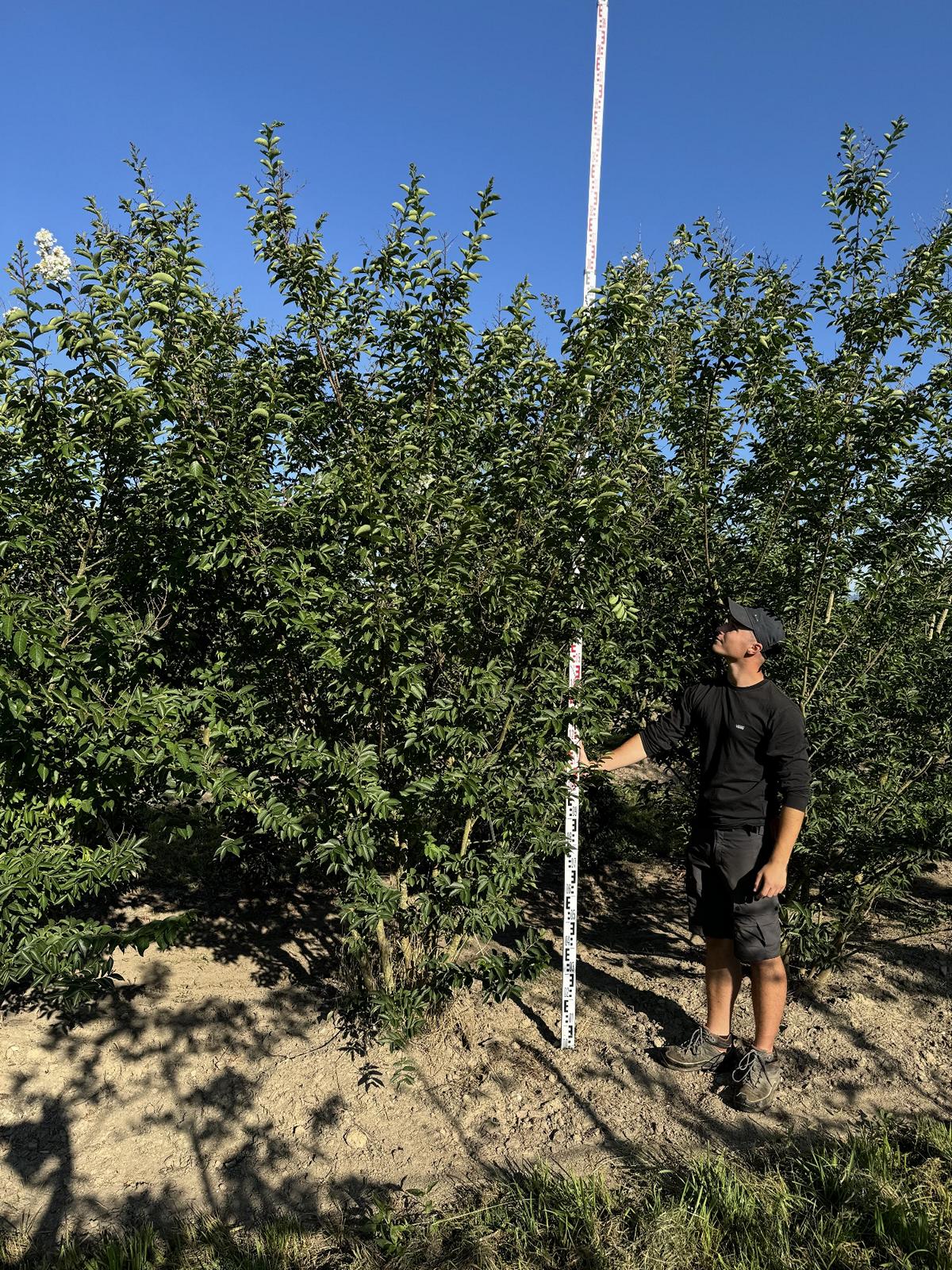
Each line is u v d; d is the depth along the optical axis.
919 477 3.65
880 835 3.71
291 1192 2.71
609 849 5.76
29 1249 2.44
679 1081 3.29
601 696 3.24
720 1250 2.33
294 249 2.94
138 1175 2.78
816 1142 2.87
